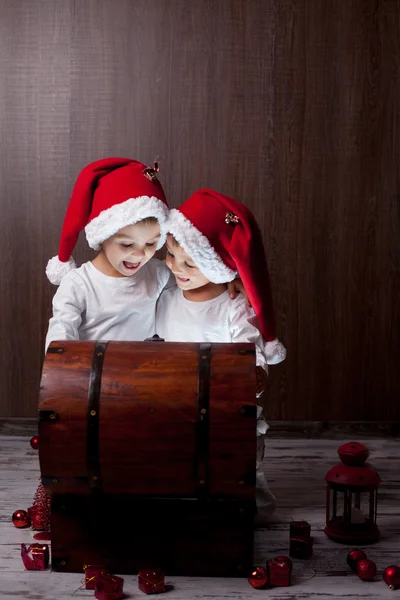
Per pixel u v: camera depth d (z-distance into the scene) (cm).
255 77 348
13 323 361
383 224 355
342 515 257
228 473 204
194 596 203
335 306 359
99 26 346
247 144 351
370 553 231
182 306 257
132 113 349
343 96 349
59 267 261
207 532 214
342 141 351
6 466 311
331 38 346
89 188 246
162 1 345
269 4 345
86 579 207
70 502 215
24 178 354
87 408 205
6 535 242
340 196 353
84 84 348
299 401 363
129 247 243
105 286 252
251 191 353
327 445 351
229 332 253
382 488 290
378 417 364
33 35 346
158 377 207
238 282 257
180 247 243
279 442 355
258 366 232
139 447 204
